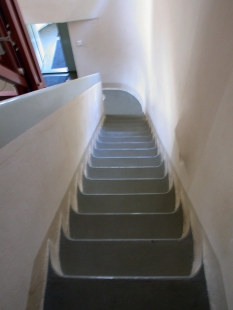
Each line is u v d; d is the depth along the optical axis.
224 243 0.73
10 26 1.45
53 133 1.04
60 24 5.49
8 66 1.51
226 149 0.72
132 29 4.31
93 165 1.97
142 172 1.80
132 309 0.77
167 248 0.99
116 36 4.92
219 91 0.77
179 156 1.39
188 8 1.11
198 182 1.02
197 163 1.03
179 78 1.34
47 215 0.93
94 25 4.90
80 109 1.75
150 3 2.65
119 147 2.44
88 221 1.21
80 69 5.79
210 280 0.79
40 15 4.45
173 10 1.45
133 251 0.99
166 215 1.22
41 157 0.87
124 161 2.03
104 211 1.35
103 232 1.18
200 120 0.98
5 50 1.46
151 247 1.00
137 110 4.79
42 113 0.89
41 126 0.87
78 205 1.38
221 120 0.76
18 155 0.67
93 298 0.79
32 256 0.76
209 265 0.82
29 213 0.74
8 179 0.60
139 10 3.53
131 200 1.41
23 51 1.54
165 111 1.92
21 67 1.60
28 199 0.74
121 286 0.81
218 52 0.77
